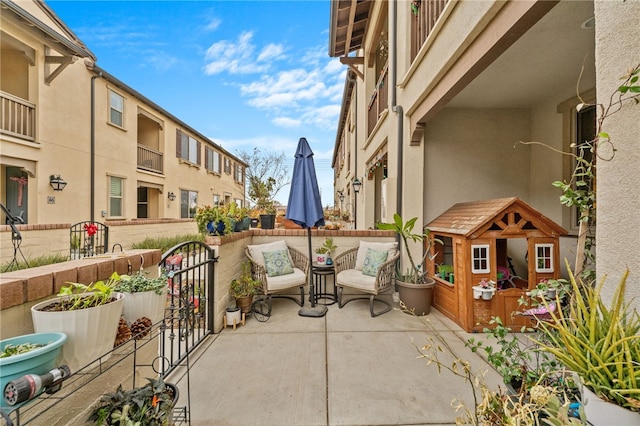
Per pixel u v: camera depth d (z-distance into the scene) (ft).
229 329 11.09
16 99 21.24
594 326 3.56
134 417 4.08
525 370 4.99
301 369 8.18
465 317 10.78
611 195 4.26
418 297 12.52
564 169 12.91
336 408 6.56
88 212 27.14
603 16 4.40
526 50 9.75
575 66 10.81
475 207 12.28
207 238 11.00
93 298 4.20
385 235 15.16
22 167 22.07
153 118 37.35
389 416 6.31
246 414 6.38
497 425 4.20
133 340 5.14
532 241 10.61
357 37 24.89
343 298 14.99
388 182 16.38
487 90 12.98
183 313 8.69
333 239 15.21
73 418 4.11
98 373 3.97
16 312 3.73
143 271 6.21
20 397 2.89
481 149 15.05
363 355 8.98
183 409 5.81
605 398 3.21
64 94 24.90
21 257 16.29
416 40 14.14
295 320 11.97
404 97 15.23
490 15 7.91
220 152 59.16
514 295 10.63
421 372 8.02
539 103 14.33
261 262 13.43
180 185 43.88
